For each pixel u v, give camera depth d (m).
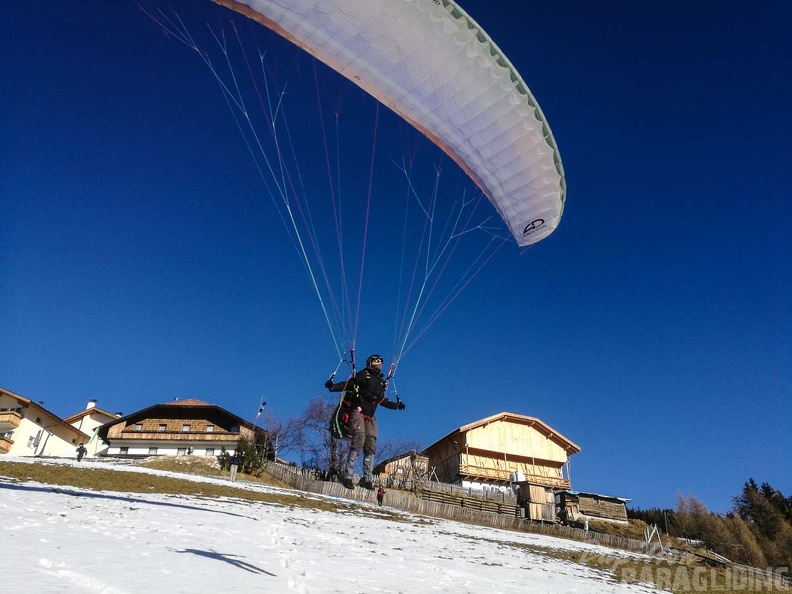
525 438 42.97
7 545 5.75
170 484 22.28
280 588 5.58
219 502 18.75
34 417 45.97
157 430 44.75
